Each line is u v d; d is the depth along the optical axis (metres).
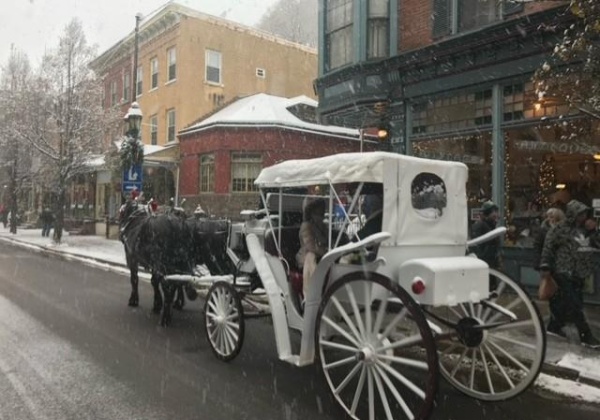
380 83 12.33
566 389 5.31
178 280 7.72
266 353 6.63
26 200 43.81
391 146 12.23
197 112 26.73
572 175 9.24
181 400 5.02
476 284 4.62
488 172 10.45
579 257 6.57
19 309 9.10
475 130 10.57
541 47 9.27
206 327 6.53
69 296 10.57
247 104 23.00
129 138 16.94
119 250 19.70
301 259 5.57
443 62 11.00
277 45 30.81
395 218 4.69
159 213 8.83
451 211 5.25
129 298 10.27
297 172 5.36
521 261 9.70
